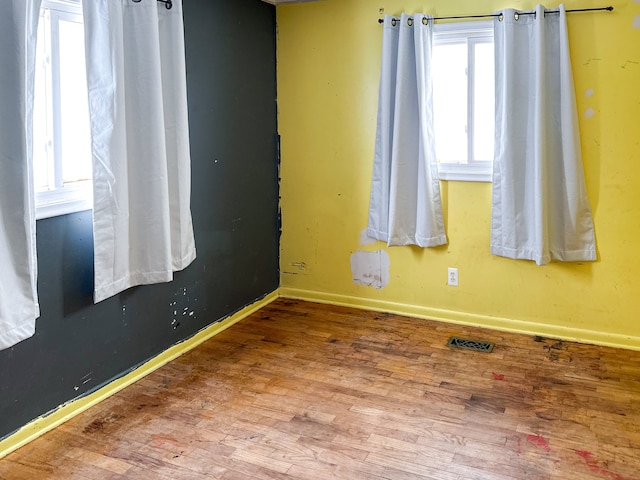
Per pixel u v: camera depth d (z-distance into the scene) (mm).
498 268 3709
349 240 4148
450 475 2234
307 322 3900
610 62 3273
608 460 2320
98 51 2551
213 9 3484
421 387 2961
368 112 3943
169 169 3004
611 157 3342
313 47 4043
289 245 4359
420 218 3742
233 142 3770
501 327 3748
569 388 2936
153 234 2869
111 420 2650
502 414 2686
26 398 2482
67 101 2664
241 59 3783
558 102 3379
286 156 4262
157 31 2775
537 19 3301
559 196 3445
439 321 3902
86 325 2764
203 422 2633
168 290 3277
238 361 3285
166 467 2295
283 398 2854
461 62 3699
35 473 2256
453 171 3730
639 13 3189
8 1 2057
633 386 2945
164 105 2957
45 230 2527
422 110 3609
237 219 3871
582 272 3502
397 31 3682
